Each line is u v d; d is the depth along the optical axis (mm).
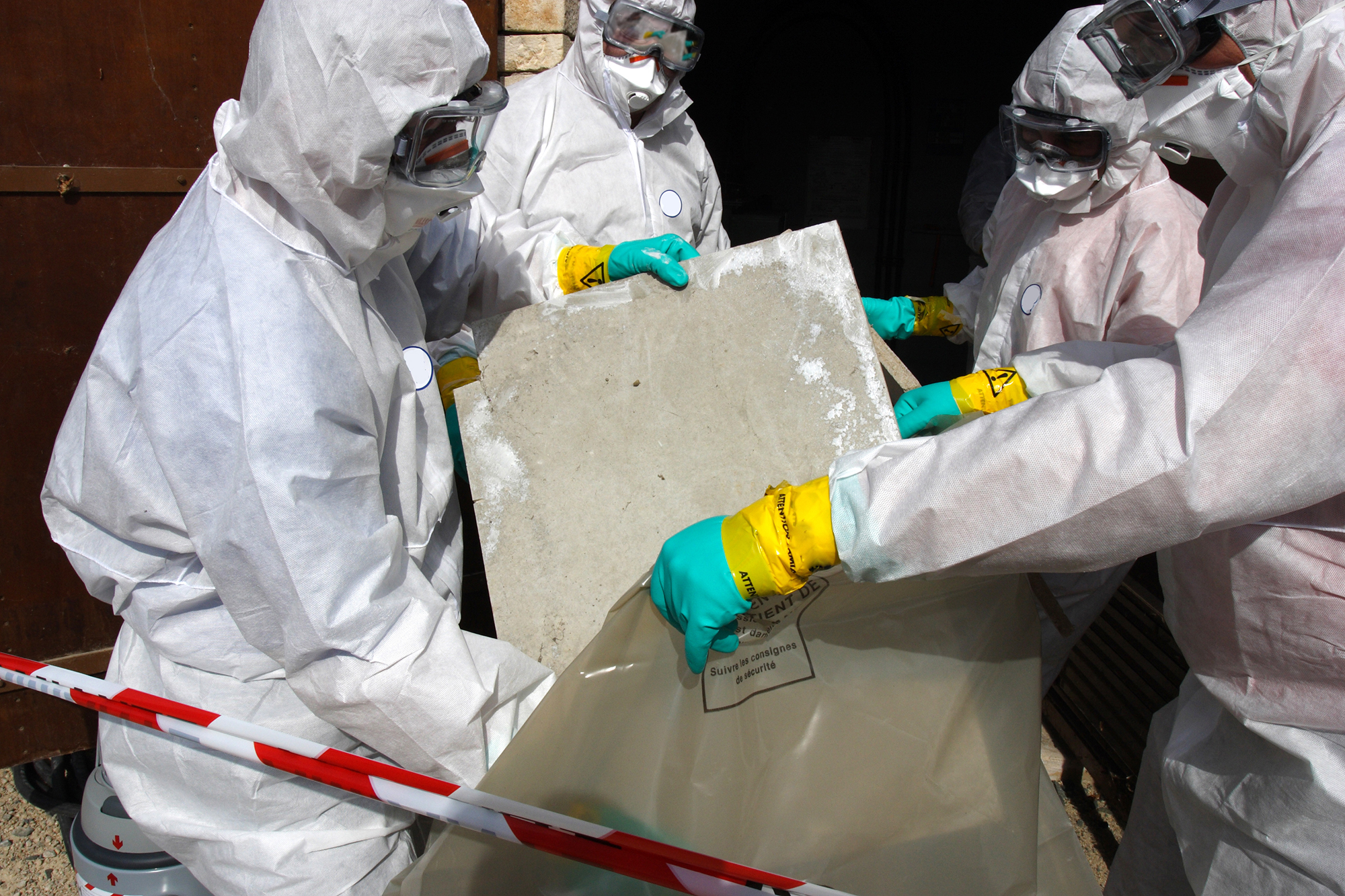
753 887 980
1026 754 1119
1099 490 896
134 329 1134
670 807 1117
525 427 1459
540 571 1432
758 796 1120
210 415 1055
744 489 1460
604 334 1476
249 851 1262
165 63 1917
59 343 1965
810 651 1159
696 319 1483
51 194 1876
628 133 2438
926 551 1003
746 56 6074
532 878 1117
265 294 1068
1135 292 1906
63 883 1980
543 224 2068
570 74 2422
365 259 1194
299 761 1166
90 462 1199
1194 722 1288
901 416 1647
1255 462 854
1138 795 1511
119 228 1966
